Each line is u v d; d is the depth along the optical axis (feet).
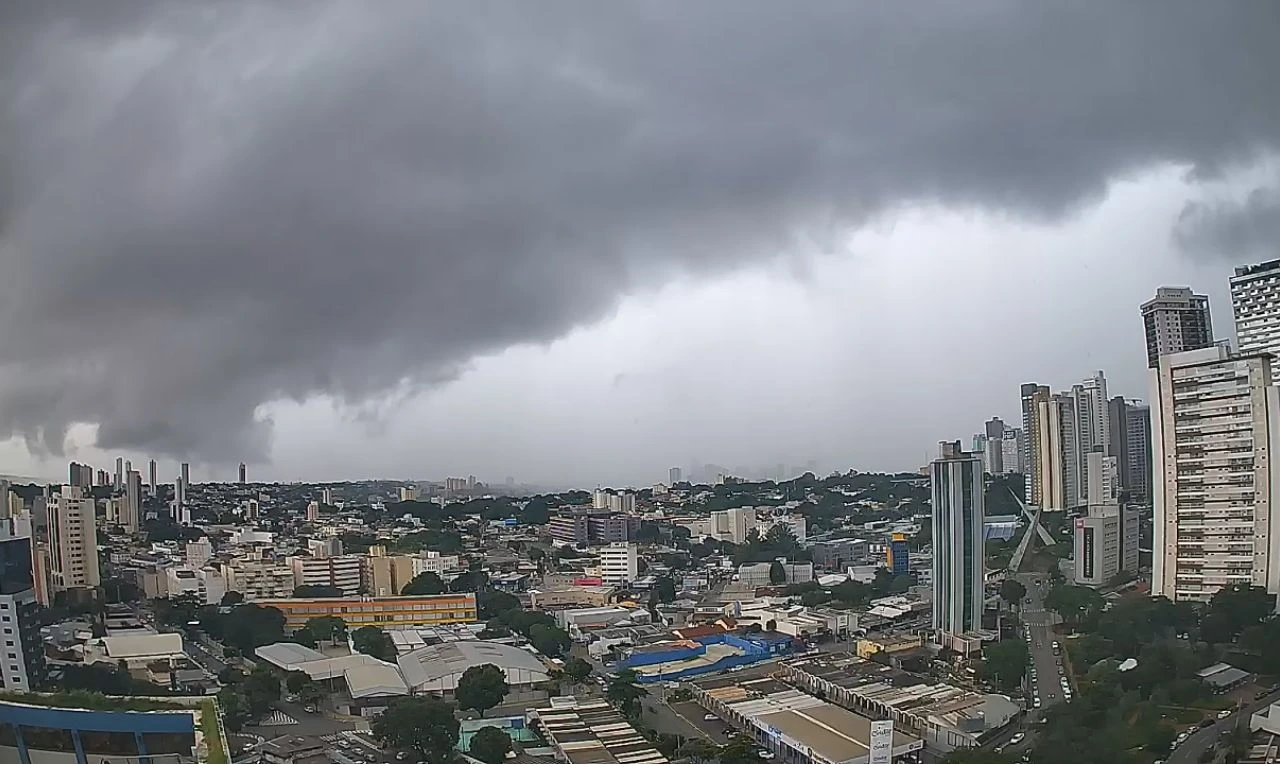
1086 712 598.75
